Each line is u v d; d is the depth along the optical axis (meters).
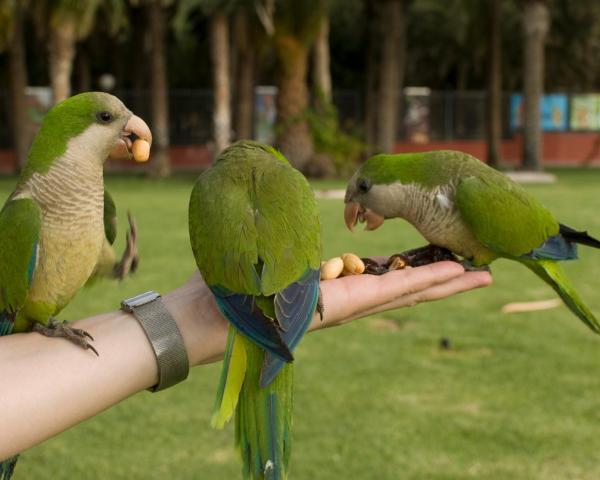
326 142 6.51
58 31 6.20
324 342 1.72
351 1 9.31
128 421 1.30
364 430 1.26
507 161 9.09
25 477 1.13
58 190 0.72
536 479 1.13
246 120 7.05
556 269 1.06
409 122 8.77
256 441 0.61
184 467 1.16
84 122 0.72
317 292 0.68
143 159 0.73
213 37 6.45
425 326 1.84
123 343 0.59
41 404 0.55
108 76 9.45
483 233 0.99
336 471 1.15
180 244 2.98
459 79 10.23
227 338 0.63
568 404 1.37
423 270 0.75
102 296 2.08
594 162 9.22
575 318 1.92
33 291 0.73
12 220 0.72
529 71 6.86
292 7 6.09
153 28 6.68
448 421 1.30
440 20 9.54
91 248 0.74
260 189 0.71
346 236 3.16
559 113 9.20
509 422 1.29
